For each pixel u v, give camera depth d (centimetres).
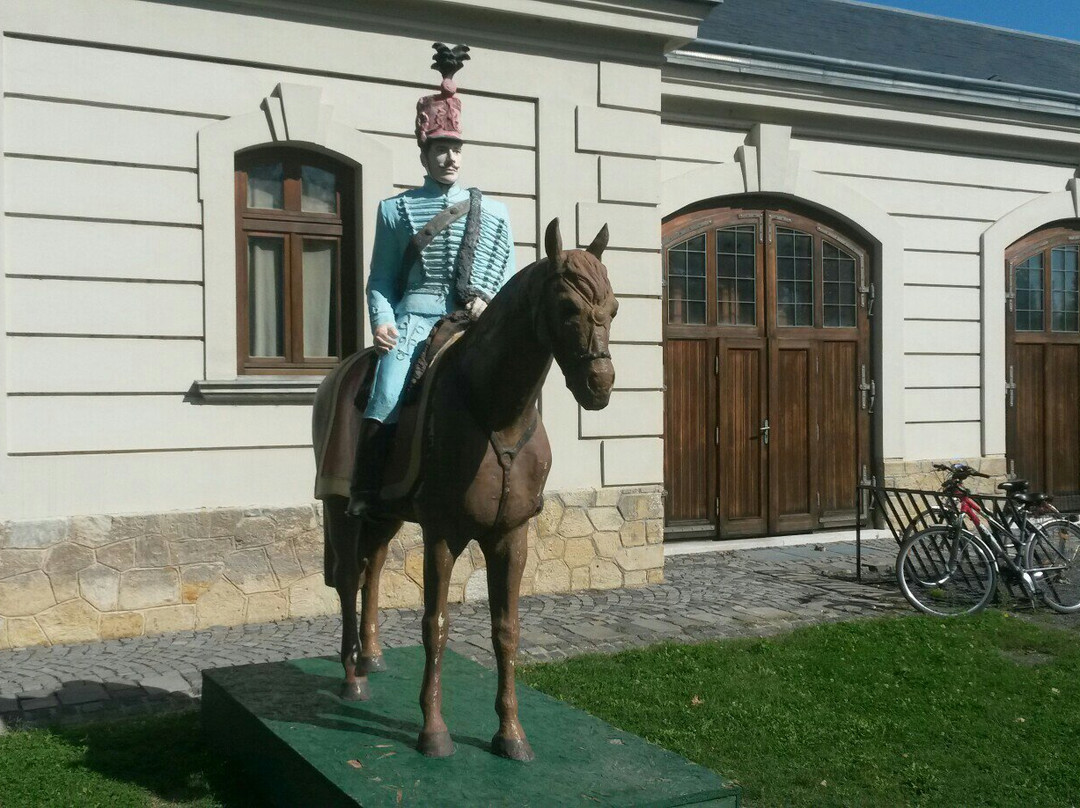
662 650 633
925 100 1077
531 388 350
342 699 435
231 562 716
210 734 475
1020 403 1184
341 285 776
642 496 860
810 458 1078
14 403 659
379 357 407
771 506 1057
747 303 1046
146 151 699
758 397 1052
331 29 754
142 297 698
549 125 831
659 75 873
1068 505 1212
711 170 1003
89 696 549
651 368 868
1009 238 1161
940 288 1127
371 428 394
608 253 853
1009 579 796
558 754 370
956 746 492
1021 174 1170
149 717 516
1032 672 616
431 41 788
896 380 1101
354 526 438
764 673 591
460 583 788
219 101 721
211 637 680
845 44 1198
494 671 480
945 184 1127
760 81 999
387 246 423
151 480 698
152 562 691
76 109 678
